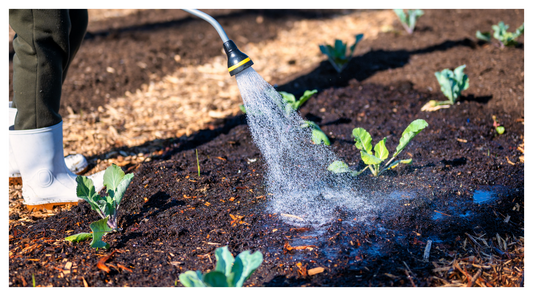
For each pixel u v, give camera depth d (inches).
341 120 147.8
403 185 127.7
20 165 123.1
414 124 124.2
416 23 209.8
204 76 181.6
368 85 160.6
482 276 112.2
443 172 129.9
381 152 125.8
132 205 123.7
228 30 233.5
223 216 121.5
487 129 141.9
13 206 126.0
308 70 173.6
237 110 157.8
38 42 118.3
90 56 189.5
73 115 154.3
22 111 121.0
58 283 111.3
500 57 162.7
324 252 115.3
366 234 117.8
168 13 260.5
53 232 119.4
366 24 235.0
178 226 119.4
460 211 122.1
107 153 140.6
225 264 107.0
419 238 117.6
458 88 148.2
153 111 158.4
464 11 216.1
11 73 164.7
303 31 235.6
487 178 128.6
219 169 132.6
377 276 111.8
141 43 207.9
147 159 138.0
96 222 113.9
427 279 111.4
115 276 112.2
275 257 114.7
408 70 164.9
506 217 121.0
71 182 126.0
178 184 128.3
